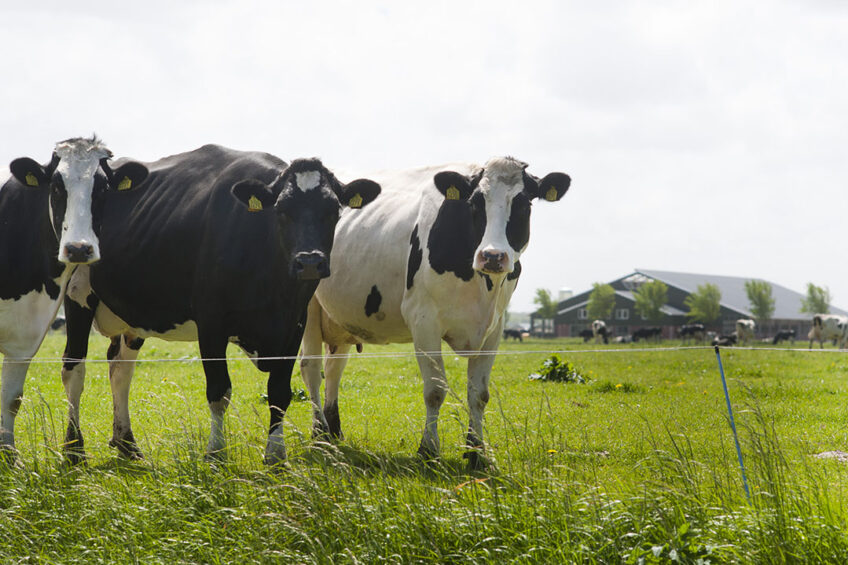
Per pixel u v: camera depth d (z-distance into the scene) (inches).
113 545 183.8
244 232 271.3
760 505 177.9
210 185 289.9
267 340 275.0
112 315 310.0
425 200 305.6
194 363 669.3
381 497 190.5
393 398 475.8
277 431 267.1
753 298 3772.1
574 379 568.1
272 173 286.4
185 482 207.5
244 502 197.5
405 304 303.4
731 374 659.4
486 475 227.0
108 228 302.0
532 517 176.2
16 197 269.9
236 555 175.8
